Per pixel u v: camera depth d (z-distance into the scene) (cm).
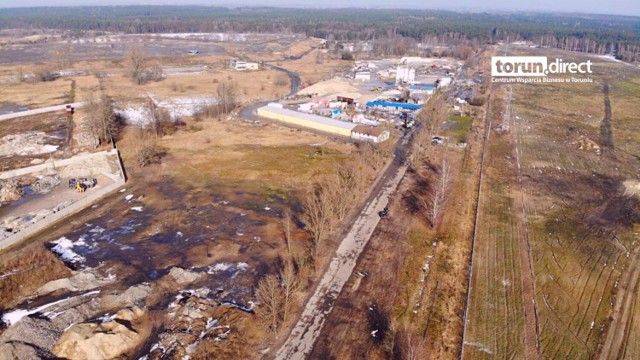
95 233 5253
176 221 5503
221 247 4900
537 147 8550
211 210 5778
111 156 7606
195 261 4653
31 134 8544
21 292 4138
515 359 3397
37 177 6781
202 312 3816
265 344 3481
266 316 3759
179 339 3484
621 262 4722
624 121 10488
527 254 4844
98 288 4216
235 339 3509
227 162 7462
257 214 5666
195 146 8262
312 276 4344
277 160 7556
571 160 7850
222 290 4166
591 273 4525
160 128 9169
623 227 5453
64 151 7838
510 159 7856
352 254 4747
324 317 3788
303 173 7006
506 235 5238
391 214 5659
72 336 3362
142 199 6119
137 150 7962
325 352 3416
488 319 3841
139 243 5025
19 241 5056
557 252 4891
